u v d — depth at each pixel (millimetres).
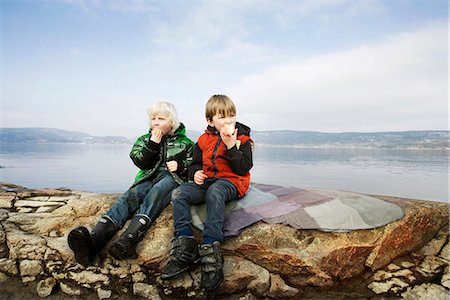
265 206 2969
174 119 3234
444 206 3225
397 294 2441
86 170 53906
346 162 93812
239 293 2434
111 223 2689
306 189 3496
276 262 2582
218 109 2785
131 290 2412
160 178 3125
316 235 2676
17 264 2555
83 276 2469
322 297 2451
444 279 2584
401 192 34750
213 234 2406
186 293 2385
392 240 2760
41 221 3203
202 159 2992
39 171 48656
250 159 2844
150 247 2678
